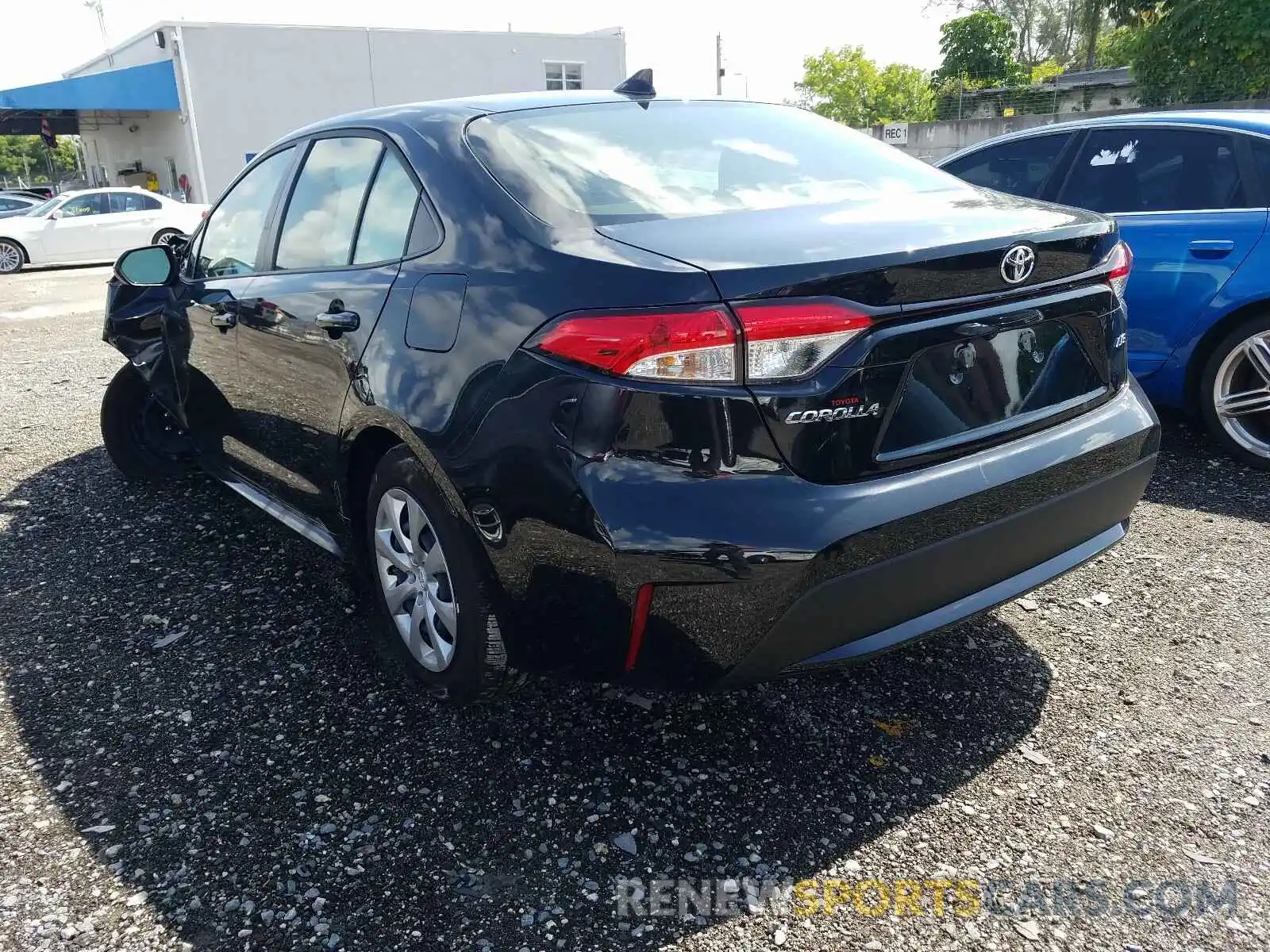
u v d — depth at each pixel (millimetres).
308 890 2035
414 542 2596
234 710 2697
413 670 2729
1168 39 18141
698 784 2363
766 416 1905
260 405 3291
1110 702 2660
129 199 17594
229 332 3400
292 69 26266
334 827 2227
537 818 2250
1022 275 2193
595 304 1973
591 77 30234
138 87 25812
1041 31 47094
